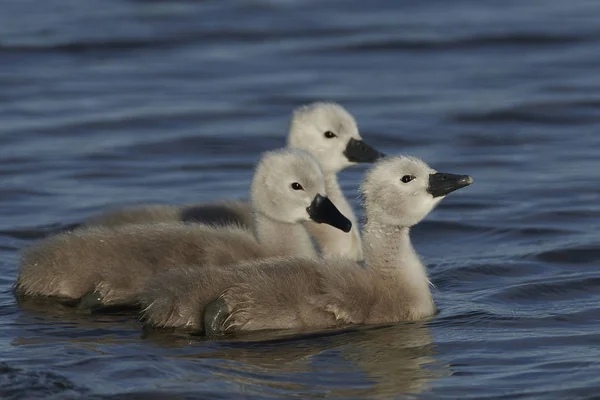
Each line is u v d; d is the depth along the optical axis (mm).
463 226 17719
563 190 19438
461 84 26750
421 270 13758
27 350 12117
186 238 13883
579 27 30969
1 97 25766
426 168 13930
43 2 33969
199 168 21328
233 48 30047
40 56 29000
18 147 22281
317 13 33094
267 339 12539
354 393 11094
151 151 22281
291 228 14656
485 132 23344
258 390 11086
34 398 10781
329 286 12961
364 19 32438
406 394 11086
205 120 24266
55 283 13789
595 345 12391
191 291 12703
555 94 25609
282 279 12844
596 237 16844
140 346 12258
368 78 27484
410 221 13695
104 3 33969
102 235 13992
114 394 10891
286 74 27828
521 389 11180
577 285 14672
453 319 13375
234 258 13789
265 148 22609
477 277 15297
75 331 12805
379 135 23109
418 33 30875
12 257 16062
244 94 26234
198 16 32625
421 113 24516
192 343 12383
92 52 29422
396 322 13227
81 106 25141
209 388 11086
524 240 16969
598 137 22906
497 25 31344
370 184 13805
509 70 27781
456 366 11820
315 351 12219
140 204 17734
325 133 16781
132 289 13586
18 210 18516
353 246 16094
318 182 14570
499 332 12891
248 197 19250
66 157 21672
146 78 27484
